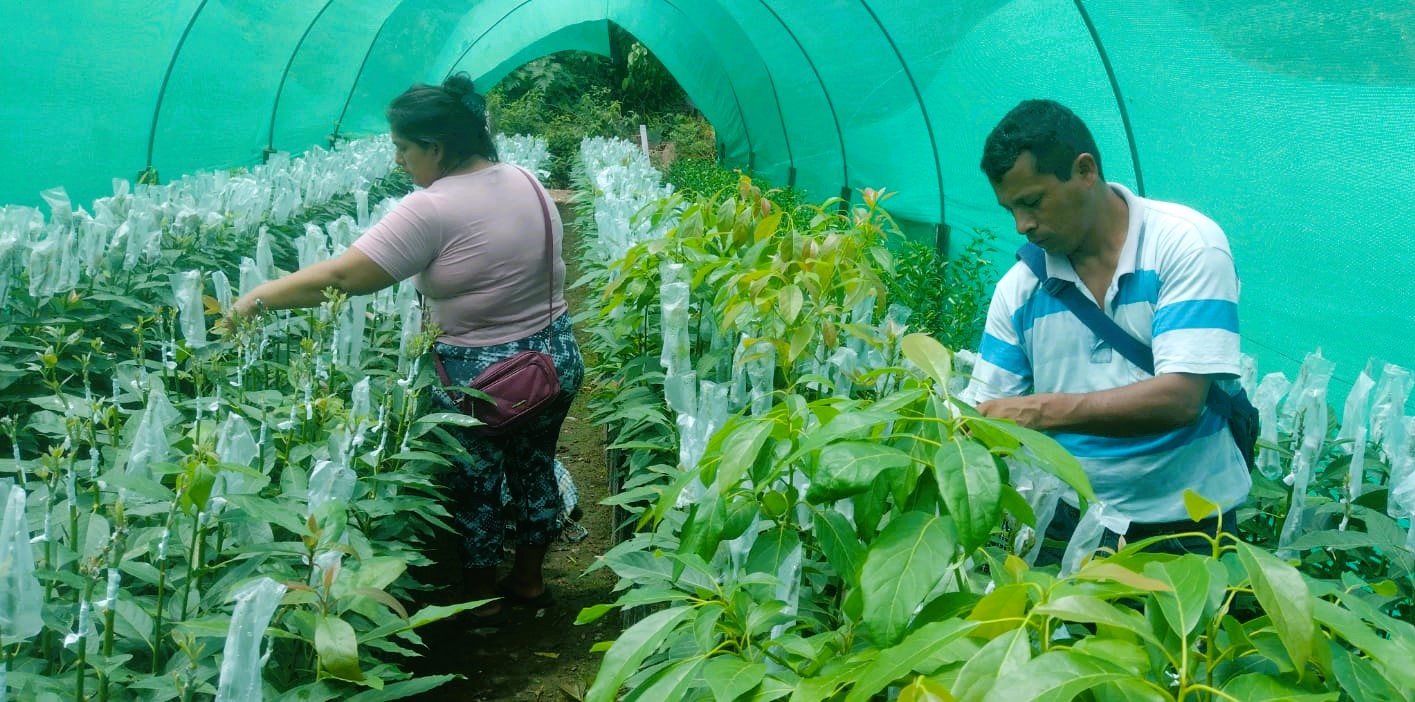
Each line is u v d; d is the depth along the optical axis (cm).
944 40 684
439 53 1692
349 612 266
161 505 256
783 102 1339
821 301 346
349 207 917
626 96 2858
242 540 269
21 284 425
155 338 436
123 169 775
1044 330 270
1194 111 449
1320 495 306
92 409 254
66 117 666
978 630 132
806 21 945
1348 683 122
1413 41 319
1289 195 397
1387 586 147
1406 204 334
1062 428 243
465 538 409
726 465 163
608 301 471
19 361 378
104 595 238
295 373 326
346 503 270
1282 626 118
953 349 638
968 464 145
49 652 230
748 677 146
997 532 231
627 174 1116
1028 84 612
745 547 205
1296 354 397
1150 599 132
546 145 2266
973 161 732
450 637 415
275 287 362
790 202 1045
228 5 853
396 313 463
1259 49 394
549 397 394
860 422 156
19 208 434
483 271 378
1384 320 346
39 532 255
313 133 1321
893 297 625
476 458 399
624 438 402
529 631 424
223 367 364
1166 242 248
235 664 181
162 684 211
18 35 585
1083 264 261
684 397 257
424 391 402
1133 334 256
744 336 335
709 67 1741
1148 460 263
